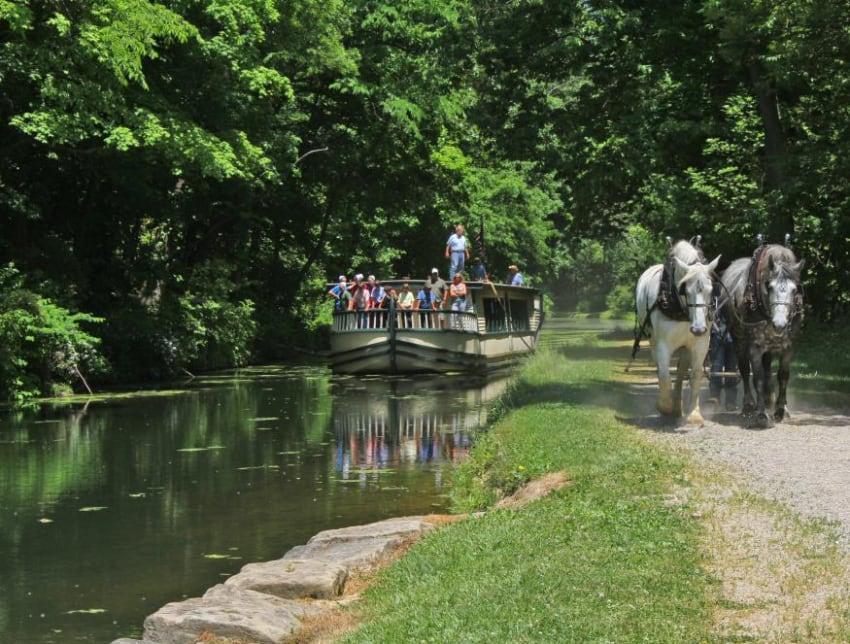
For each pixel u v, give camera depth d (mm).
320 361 40250
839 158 24953
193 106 31656
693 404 15008
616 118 30453
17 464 16281
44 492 14141
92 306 31625
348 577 9117
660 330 15172
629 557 8102
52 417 21969
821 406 16906
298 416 21828
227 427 20234
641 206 36062
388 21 42156
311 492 13961
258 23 32344
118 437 19031
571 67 30094
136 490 14211
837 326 27891
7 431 19891
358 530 10500
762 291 14578
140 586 9867
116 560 10742
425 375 32625
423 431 19375
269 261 47500
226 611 7789
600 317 95188
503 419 16844
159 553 11000
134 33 25734
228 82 32125
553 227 69062
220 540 11516
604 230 42781
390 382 30156
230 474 15320
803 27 22500
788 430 14250
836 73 23500
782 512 9297
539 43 29984
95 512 12914
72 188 32062
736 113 27578
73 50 25562
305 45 38094
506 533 9148
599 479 11070
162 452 17328
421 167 46969
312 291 49219
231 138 31453
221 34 31250
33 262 29391
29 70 25297
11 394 24734
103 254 33438
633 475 11133
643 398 18594
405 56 42938
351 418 21422
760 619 6711
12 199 27828
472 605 7211
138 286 33969
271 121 37156
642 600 7094
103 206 33000
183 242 38594
